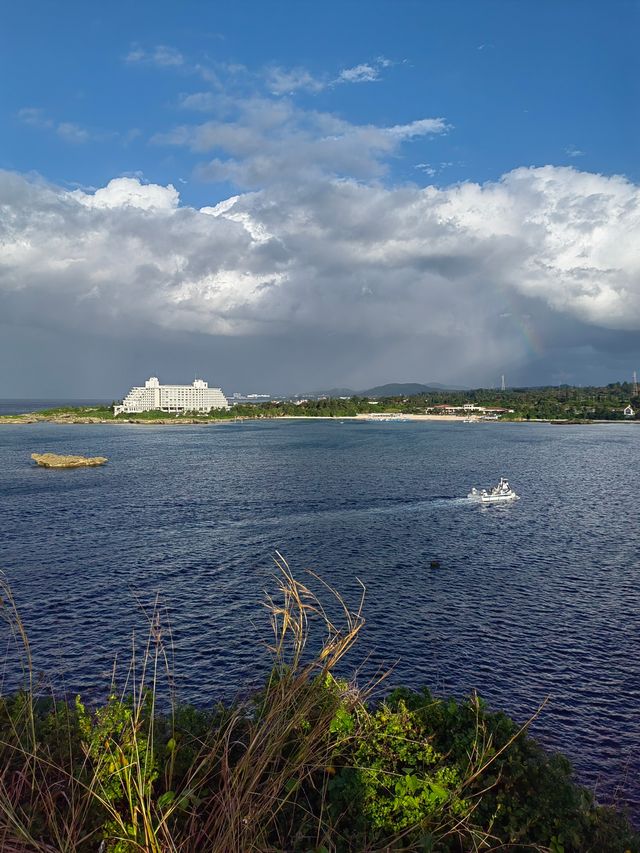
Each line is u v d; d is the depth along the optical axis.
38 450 136.62
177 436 191.88
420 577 39.72
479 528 55.41
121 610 33.03
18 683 23.98
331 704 7.89
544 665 26.55
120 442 163.62
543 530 54.66
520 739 8.94
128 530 53.53
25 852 5.92
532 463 112.19
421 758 8.23
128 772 6.65
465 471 98.94
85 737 7.97
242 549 46.94
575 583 38.44
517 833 7.45
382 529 54.69
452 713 9.44
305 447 148.38
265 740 7.31
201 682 24.75
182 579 38.91
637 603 34.53
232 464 109.06
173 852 5.81
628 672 25.97
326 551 46.56
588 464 110.81
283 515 60.97
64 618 31.66
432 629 30.52
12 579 38.34
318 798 7.70
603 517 61.00
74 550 46.12
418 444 158.00
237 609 33.38
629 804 17.62
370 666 26.28
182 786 7.47
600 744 20.78
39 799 6.83
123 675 25.20
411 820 7.27
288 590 8.72
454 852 7.44
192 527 55.00
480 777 8.17
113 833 6.32
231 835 5.96
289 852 6.53
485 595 35.97
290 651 27.52
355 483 84.00
